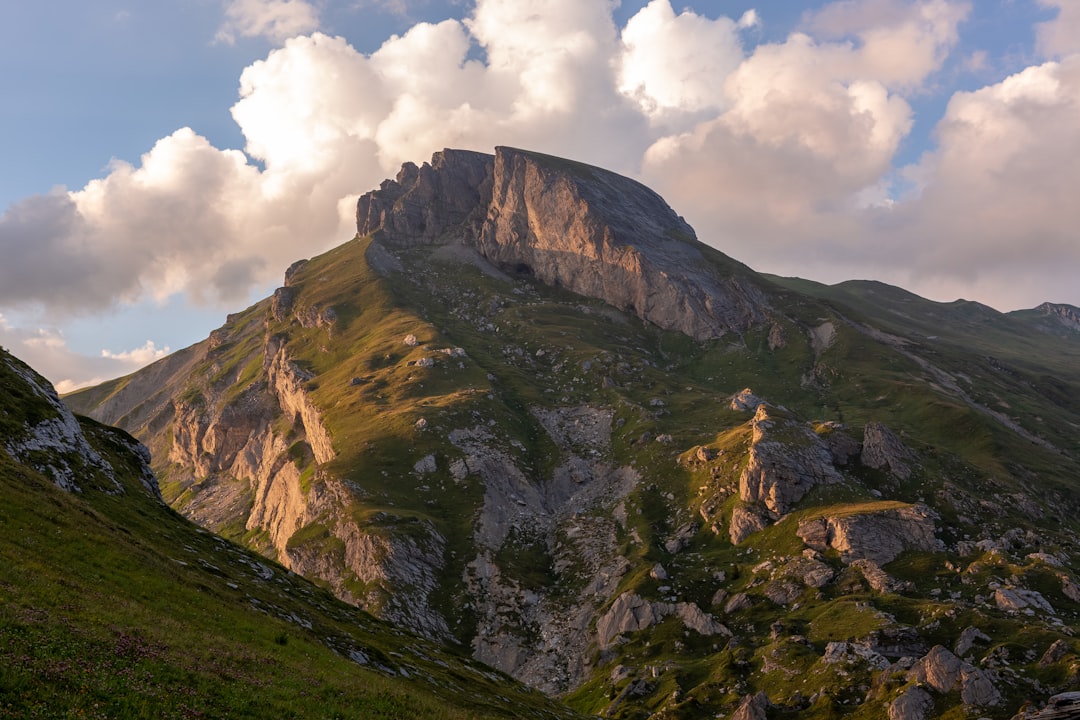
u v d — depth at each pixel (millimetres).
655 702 165250
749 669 165750
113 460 105938
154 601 56875
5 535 53812
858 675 144125
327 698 50094
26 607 42156
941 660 133125
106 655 40281
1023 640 146250
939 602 171000
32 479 69688
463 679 98875
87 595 49625
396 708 53562
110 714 33969
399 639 107625
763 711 141000
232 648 53125
